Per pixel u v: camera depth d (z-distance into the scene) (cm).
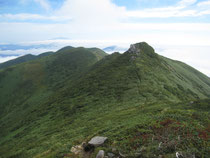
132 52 8050
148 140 1255
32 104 8681
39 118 4612
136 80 4934
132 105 3341
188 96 4994
